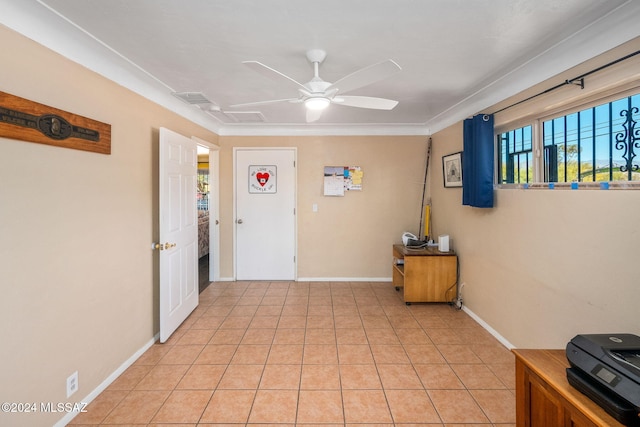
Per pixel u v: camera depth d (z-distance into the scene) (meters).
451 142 3.89
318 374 2.39
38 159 1.68
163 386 2.24
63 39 1.83
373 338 2.96
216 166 4.63
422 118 4.10
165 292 2.85
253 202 4.70
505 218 2.77
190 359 2.60
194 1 1.57
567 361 1.51
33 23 1.64
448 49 2.11
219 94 3.06
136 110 2.59
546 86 2.29
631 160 1.74
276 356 2.65
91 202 2.07
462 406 2.03
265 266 4.75
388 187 4.66
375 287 4.46
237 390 2.20
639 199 1.62
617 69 1.72
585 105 2.04
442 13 1.69
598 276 1.85
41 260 1.70
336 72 2.48
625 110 1.77
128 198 2.48
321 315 3.50
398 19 1.75
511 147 2.83
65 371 1.86
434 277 3.73
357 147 4.62
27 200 1.62
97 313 2.13
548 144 2.39
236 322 3.31
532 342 2.43
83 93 2.01
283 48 2.09
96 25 1.79
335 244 4.71
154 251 2.89
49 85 1.75
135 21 1.75
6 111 1.49
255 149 4.64
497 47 2.08
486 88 2.88
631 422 1.08
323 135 4.62
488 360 2.57
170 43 2.02
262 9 1.65
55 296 1.79
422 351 2.72
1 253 1.49
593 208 1.88
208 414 1.96
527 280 2.48
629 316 1.68
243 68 2.42
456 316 3.46
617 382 1.13
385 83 2.78
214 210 4.69
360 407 2.03
